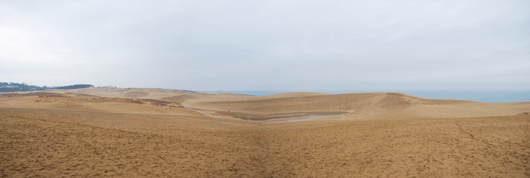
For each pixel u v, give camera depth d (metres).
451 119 17.84
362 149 11.02
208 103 117.75
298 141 14.90
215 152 11.73
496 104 50.75
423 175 7.03
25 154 8.30
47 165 7.64
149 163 9.08
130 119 21.78
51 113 19.50
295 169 9.30
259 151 12.69
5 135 10.04
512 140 9.09
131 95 191.00
